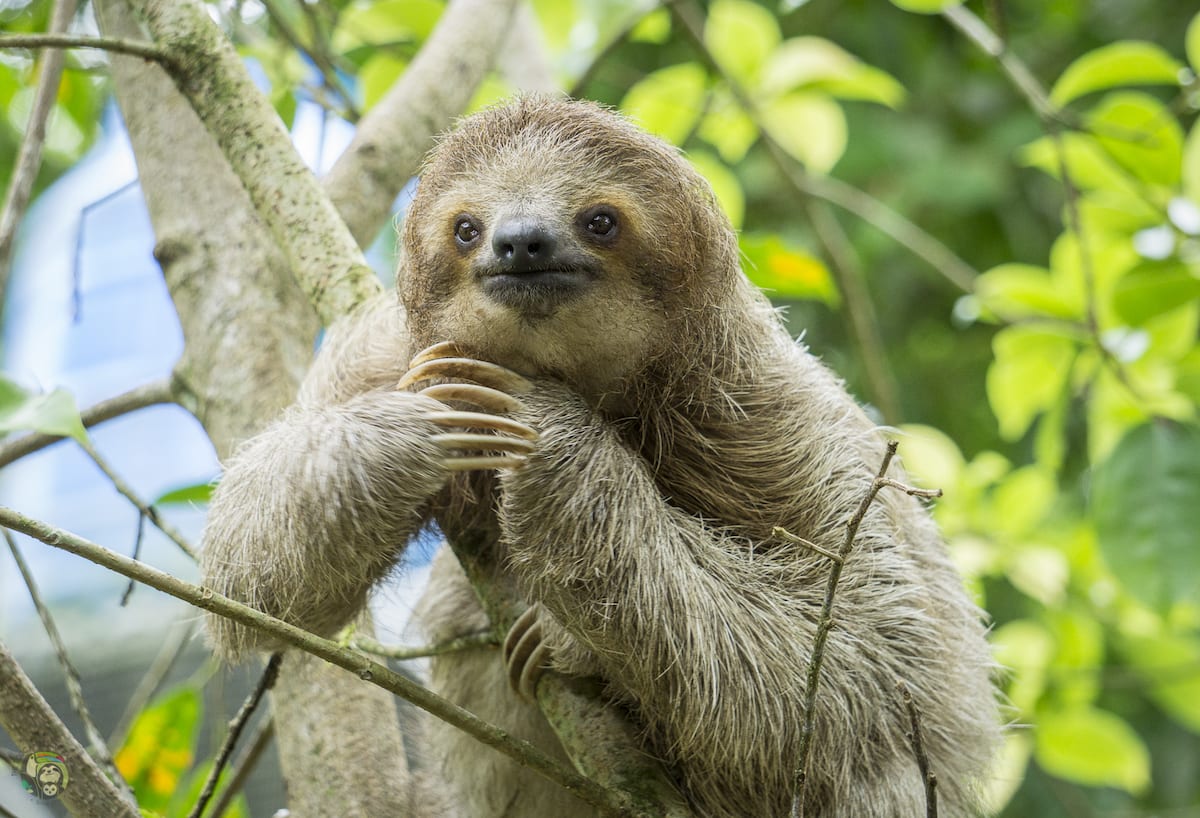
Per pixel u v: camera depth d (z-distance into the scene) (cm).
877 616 995
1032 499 1617
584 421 890
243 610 728
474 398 859
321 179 1239
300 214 1027
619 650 880
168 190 1205
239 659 916
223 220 1181
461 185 924
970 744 1089
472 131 949
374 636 1093
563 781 786
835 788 945
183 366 1147
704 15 2284
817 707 930
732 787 970
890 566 1016
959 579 1174
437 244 929
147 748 1168
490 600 967
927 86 2352
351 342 998
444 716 762
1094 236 1489
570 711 927
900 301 2389
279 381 1115
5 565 2536
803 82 1692
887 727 970
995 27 1454
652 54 2369
